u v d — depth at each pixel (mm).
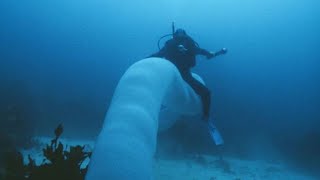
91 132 14445
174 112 6699
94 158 2824
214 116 21094
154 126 3473
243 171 10688
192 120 14680
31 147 9203
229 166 10953
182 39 5613
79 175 4047
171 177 8164
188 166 9984
